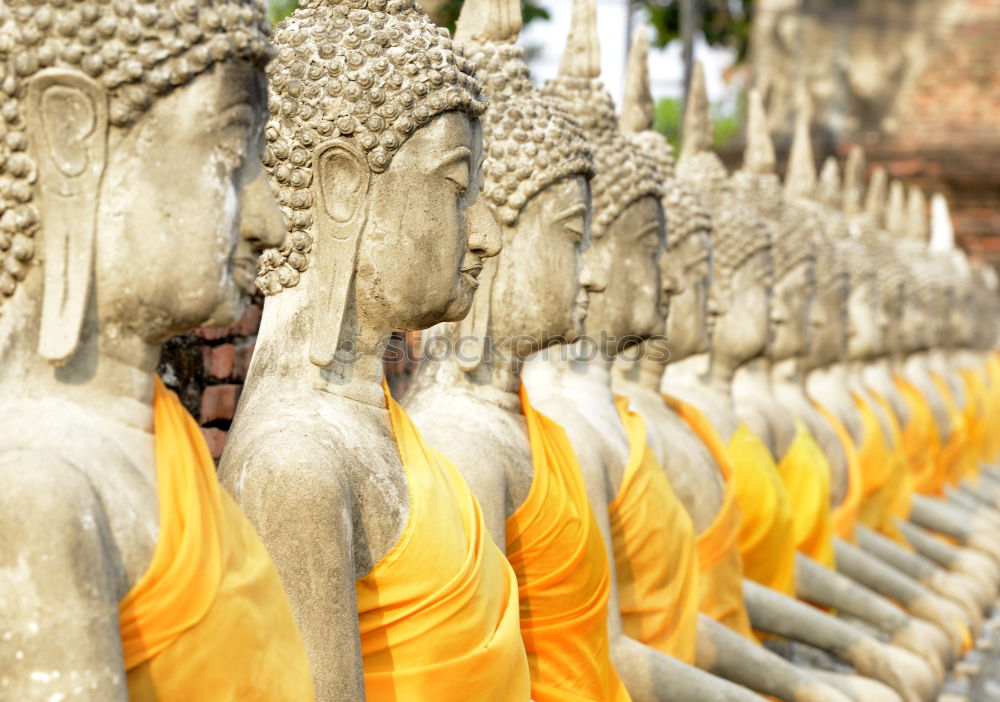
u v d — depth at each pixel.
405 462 3.83
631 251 5.94
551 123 4.94
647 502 5.79
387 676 3.64
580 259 5.04
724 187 8.09
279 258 3.85
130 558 2.77
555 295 4.92
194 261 2.91
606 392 5.98
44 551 2.58
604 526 5.41
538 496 4.69
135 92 2.84
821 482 8.73
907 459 12.60
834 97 24.42
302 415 3.68
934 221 16.70
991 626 10.31
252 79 3.02
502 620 3.97
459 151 3.87
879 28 24.45
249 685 2.95
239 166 3.01
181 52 2.89
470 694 3.73
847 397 10.64
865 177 23.55
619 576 5.73
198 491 2.93
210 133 2.93
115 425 2.91
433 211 3.85
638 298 5.96
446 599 3.70
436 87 3.83
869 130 24.28
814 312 9.97
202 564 2.86
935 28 24.39
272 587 3.10
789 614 7.46
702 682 5.50
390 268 3.84
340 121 3.79
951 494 13.93
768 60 24.97
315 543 3.40
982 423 17.00
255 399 3.79
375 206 3.84
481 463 4.51
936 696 8.13
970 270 19.27
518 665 4.00
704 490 6.81
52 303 2.84
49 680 2.55
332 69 3.82
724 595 6.80
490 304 4.88
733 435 7.86
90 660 2.59
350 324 3.87
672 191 6.98
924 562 10.10
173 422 3.00
